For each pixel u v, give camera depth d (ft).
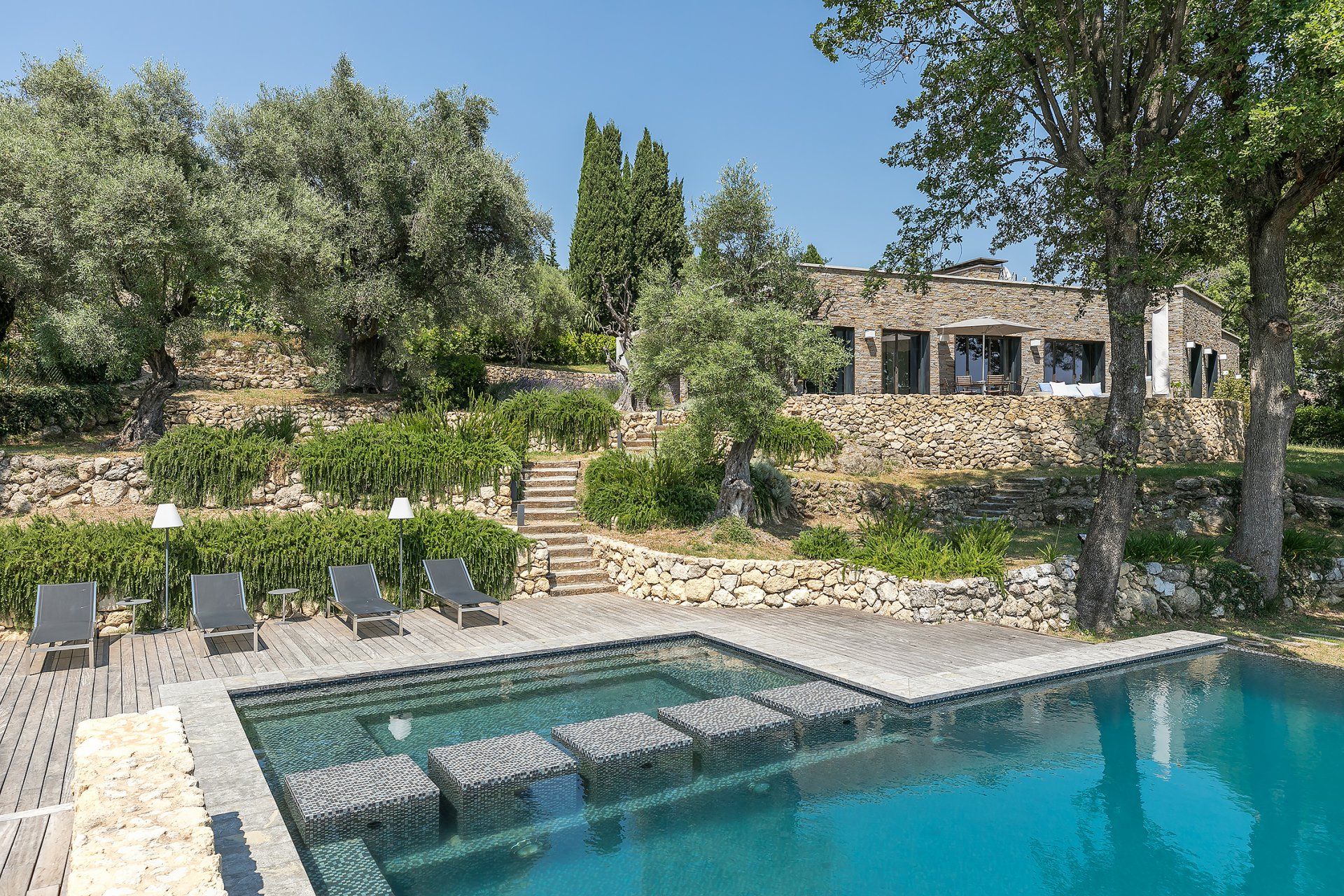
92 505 39.42
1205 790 19.76
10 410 48.42
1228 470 62.95
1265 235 41.27
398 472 43.29
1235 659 31.83
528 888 14.76
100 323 42.52
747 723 22.31
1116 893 15.07
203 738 20.13
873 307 73.00
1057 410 71.46
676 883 15.07
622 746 20.36
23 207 41.91
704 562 39.19
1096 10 34.83
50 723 21.45
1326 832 17.65
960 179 43.65
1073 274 47.37
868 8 37.45
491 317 66.18
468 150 63.31
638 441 59.41
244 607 30.99
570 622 34.91
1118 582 38.70
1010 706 25.73
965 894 14.89
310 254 52.29
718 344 42.09
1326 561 43.83
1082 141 41.91
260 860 14.11
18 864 14.11
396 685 26.94
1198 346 93.76
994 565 37.55
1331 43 26.58
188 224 42.32
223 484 40.40
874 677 26.78
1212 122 32.68
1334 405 91.81
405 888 14.62
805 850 16.47
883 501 56.75
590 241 112.27
